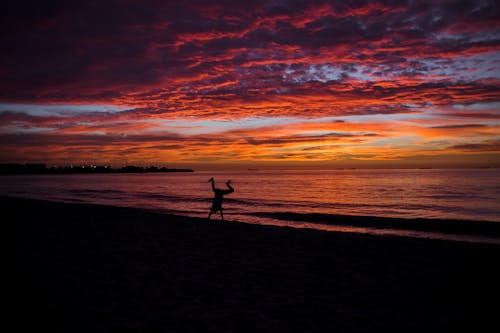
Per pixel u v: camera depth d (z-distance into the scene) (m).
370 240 8.88
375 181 79.88
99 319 3.68
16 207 16.66
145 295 4.50
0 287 4.71
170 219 12.61
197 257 6.75
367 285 5.14
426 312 4.11
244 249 7.63
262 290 4.82
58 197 34.53
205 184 74.50
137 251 7.18
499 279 5.51
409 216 21.39
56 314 3.80
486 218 20.44
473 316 4.00
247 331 3.46
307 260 6.67
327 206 27.17
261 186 63.78
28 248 7.31
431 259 6.83
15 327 3.42
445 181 71.50
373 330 3.57
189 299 4.39
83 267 5.84
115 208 16.52
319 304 4.31
